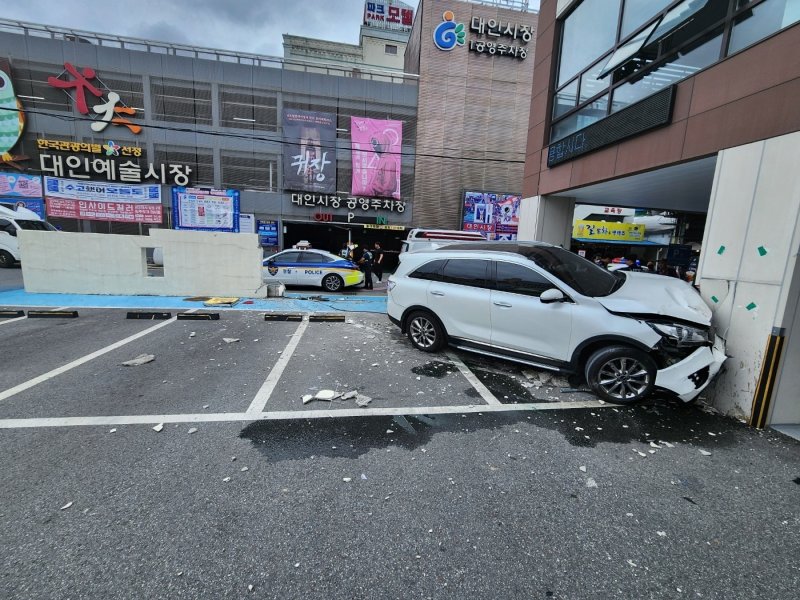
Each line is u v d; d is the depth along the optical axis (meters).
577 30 7.91
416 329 5.79
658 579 2.02
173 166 18.83
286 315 7.52
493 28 20.73
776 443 3.50
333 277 12.27
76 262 8.96
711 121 4.70
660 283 4.81
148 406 3.74
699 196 8.38
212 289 9.36
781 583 2.03
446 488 2.69
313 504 2.48
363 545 2.17
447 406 3.98
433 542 2.21
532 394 4.33
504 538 2.26
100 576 1.91
